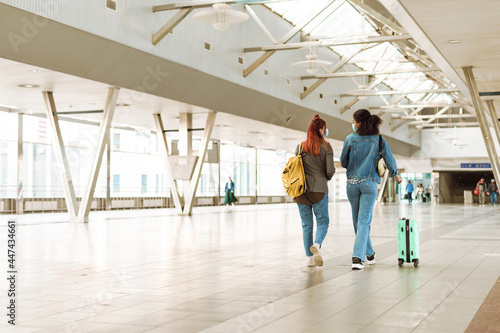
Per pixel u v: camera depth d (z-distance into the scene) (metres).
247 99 29.53
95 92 23.70
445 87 38.34
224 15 18.28
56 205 34.59
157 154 44.25
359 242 8.48
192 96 25.80
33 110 30.41
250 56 28.64
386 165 8.68
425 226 19.53
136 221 23.86
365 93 36.44
